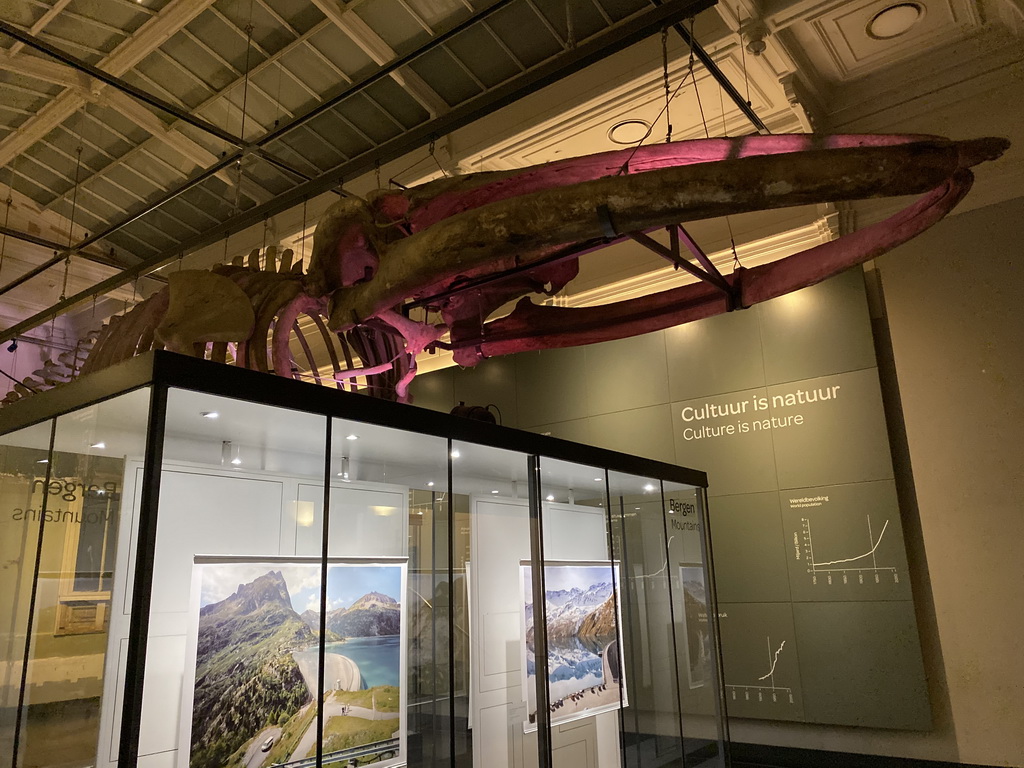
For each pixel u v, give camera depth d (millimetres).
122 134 9469
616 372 8477
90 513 3232
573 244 3564
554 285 4262
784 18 5820
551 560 4629
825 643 6680
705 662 5883
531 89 4105
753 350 7566
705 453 7672
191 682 3221
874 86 7125
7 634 3604
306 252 9922
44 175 10555
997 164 6562
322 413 3346
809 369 7203
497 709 4270
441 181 3578
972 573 6242
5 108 8992
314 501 3947
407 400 5250
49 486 3533
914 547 6609
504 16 6797
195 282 4242
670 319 4258
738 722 7184
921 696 6160
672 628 5668
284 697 3500
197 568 3332
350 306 3684
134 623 2596
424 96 7723
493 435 4172
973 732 6070
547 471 4816
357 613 3859
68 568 3299
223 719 3291
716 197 2633
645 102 6965
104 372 3119
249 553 3639
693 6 3463
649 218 2762
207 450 3676
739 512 7348
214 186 9938
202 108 8602
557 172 3254
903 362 6789
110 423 3211
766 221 7871
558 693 4430
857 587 6613
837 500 6848
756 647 7023
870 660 6445
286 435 3699
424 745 4047
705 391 7805
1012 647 5996
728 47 6180
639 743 5082
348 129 8562
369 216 3770
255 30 7520
